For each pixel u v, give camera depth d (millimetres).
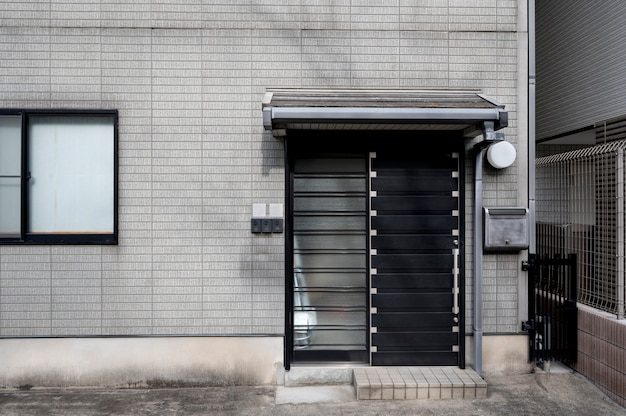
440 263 4938
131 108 4766
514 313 4891
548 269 5066
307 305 4953
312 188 4980
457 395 4375
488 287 4879
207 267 4762
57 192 4836
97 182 4844
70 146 4840
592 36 6223
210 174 4777
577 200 5133
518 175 4918
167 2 4773
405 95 4680
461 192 4898
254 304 4762
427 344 4914
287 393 4535
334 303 4957
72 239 4742
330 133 4797
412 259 4934
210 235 4770
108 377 4707
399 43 4875
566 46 6863
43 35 4738
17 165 4812
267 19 4816
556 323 5043
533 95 4934
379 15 4871
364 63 4863
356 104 4328
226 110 4785
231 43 4797
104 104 4766
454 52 4906
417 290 4930
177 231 4758
